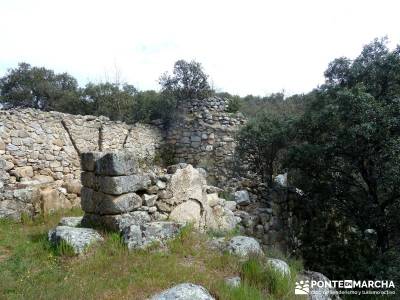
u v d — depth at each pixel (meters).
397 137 6.79
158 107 14.54
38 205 7.17
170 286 3.93
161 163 13.54
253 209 8.59
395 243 7.89
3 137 8.53
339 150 7.81
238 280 4.30
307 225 8.98
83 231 5.09
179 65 14.52
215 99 14.15
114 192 5.34
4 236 5.63
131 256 4.65
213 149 13.23
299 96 19.39
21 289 3.77
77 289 3.76
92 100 17.58
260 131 9.98
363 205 7.65
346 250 8.07
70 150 10.29
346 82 8.59
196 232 5.79
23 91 18.69
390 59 7.77
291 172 9.36
